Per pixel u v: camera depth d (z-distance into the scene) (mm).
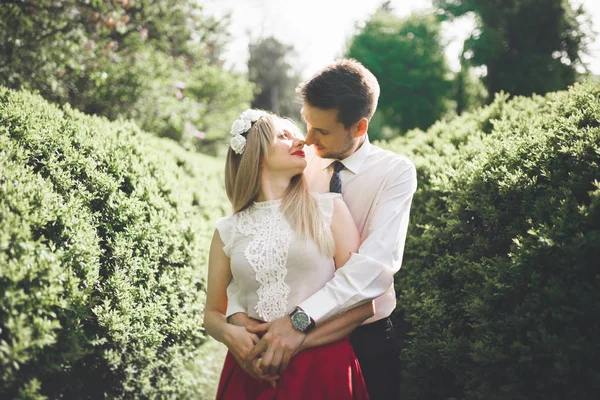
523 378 1789
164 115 8453
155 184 3209
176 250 2998
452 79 22875
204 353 3809
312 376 1822
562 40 15578
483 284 2160
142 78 7570
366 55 23266
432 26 23219
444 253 2713
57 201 2172
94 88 6793
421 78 22562
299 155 2037
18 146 2240
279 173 2031
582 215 1878
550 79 15164
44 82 5859
